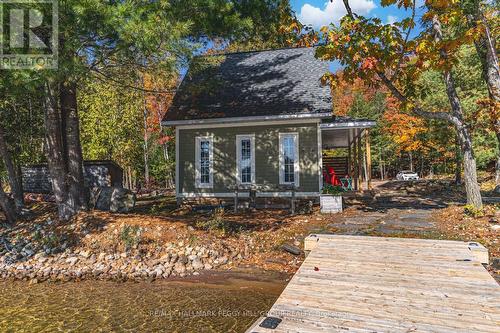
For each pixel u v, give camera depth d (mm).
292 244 9297
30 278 8133
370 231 9898
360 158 17078
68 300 6602
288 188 13828
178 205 16625
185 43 8859
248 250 9148
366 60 10242
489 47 11641
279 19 16734
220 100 17312
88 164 17625
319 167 15336
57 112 11633
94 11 7477
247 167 16406
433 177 38312
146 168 28766
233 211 14539
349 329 3373
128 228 10023
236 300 6305
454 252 6320
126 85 12289
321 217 12523
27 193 17609
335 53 10570
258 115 15555
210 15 10875
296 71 18156
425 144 28953
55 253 9555
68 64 7695
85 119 26281
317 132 15445
